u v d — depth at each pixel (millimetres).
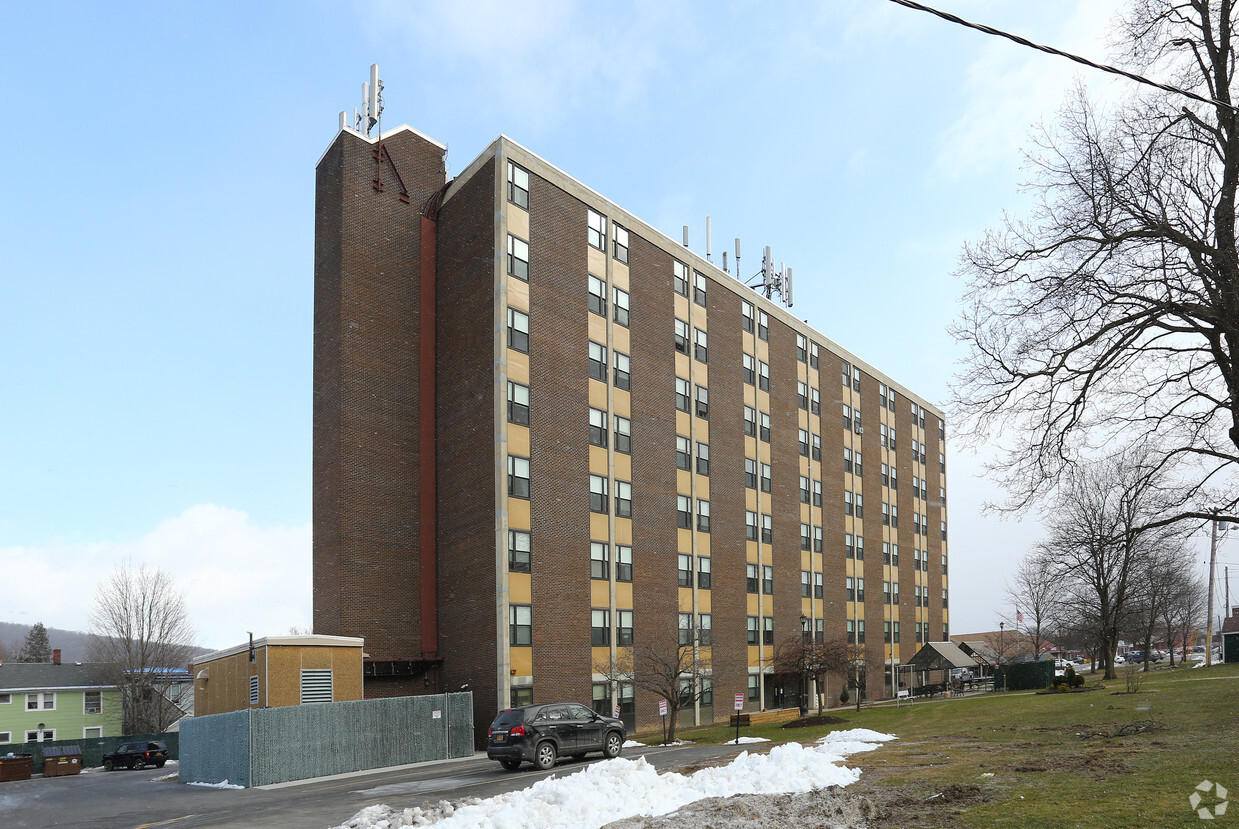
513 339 37500
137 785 30766
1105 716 24156
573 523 38844
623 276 44312
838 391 65125
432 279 42188
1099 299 17953
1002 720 27078
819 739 24531
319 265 41219
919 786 12891
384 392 39406
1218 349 18062
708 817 11367
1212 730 17281
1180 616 89938
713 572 47812
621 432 42625
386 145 41688
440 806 14625
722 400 50938
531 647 35750
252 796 22625
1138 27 18484
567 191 41469
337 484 37531
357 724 28656
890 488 71312
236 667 33750
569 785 14789
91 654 79312
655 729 40969
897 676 68125
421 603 38656
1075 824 9391
